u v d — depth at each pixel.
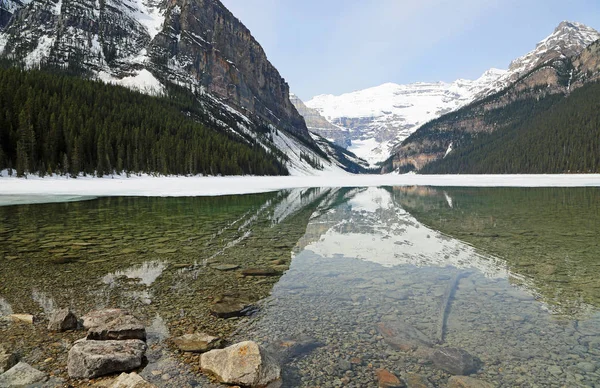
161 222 19.73
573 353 5.37
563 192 46.12
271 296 8.09
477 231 17.19
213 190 50.56
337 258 11.94
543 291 8.38
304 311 7.16
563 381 4.59
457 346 5.62
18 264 10.53
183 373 4.73
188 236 15.64
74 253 12.03
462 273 10.05
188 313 7.01
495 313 7.03
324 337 5.97
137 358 4.90
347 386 4.49
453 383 4.54
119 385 4.07
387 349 5.52
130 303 7.52
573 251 12.59
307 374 4.79
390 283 9.12
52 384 4.34
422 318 6.80
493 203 32.06
